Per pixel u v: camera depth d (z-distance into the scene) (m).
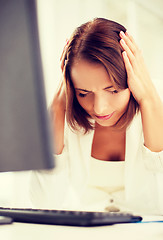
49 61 1.94
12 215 0.47
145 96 0.96
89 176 1.10
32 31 0.34
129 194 1.04
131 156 1.03
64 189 1.09
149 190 1.07
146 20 2.71
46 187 1.03
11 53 0.34
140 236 0.36
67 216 0.42
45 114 0.34
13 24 0.34
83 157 1.09
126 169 1.04
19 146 0.34
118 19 2.49
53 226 0.42
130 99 0.97
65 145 1.12
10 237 0.35
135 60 0.92
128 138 1.03
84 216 0.41
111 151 1.12
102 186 1.12
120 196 1.07
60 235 0.36
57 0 2.06
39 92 0.34
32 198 1.06
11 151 0.35
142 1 2.58
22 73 0.34
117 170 1.10
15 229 0.40
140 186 1.06
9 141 0.35
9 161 0.35
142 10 2.65
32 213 0.45
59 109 1.08
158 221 0.50
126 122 0.97
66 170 1.11
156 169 1.00
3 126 0.35
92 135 1.07
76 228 0.41
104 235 0.36
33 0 0.34
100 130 1.11
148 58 2.70
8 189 1.70
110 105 0.88
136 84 0.91
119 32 0.89
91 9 2.25
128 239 0.34
